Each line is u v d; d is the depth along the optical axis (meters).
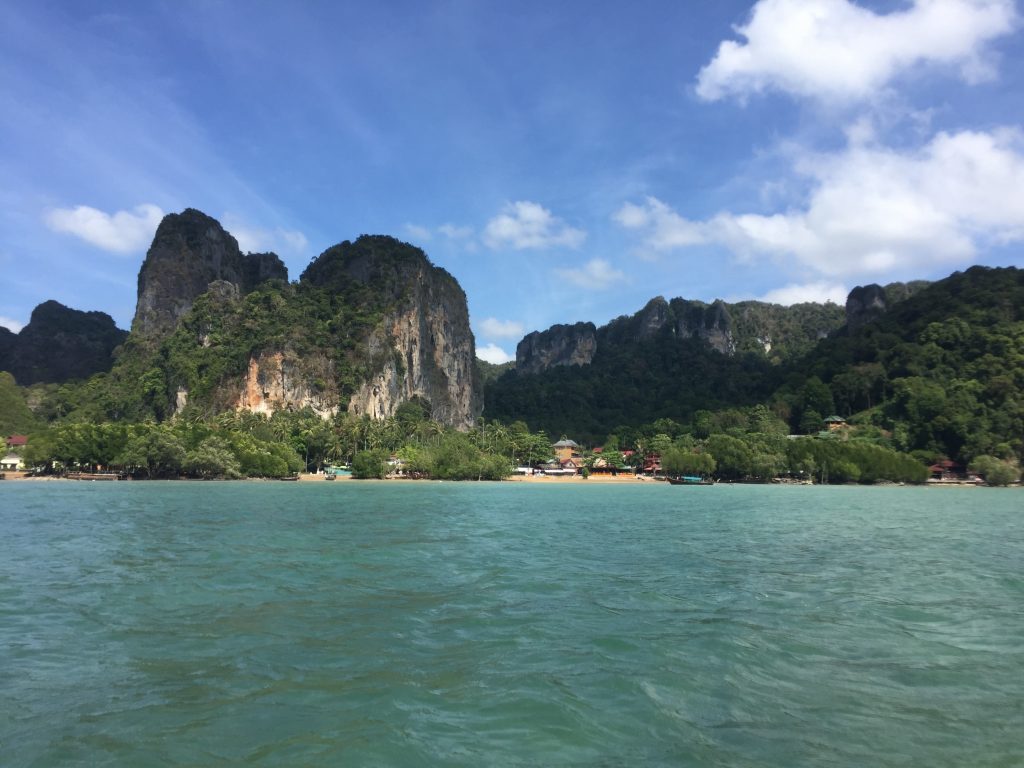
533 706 13.23
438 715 12.77
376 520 54.75
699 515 66.88
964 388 181.25
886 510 76.38
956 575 30.02
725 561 33.75
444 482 162.88
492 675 15.06
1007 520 62.69
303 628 19.05
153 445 137.12
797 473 167.00
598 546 39.50
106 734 11.75
